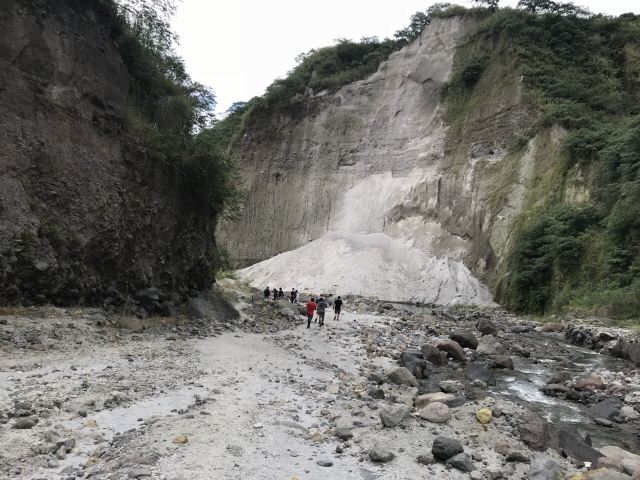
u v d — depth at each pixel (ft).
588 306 97.30
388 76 211.61
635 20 184.14
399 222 178.60
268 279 169.78
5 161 46.47
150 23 71.00
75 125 54.60
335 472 22.49
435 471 23.63
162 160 65.62
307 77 233.55
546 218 122.52
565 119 142.61
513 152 157.89
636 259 95.71
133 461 20.47
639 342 65.98
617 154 111.04
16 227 45.91
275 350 52.54
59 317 45.21
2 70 47.57
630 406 42.11
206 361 42.01
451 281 146.00
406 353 52.90
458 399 36.04
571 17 182.09
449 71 194.18
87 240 53.36
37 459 20.27
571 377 52.26
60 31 54.60
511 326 97.66
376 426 29.12
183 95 76.43
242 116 254.06
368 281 153.58
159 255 65.82
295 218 207.00
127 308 56.59
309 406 32.35
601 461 26.03
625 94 153.17
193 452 22.13
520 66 168.45
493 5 199.00
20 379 29.58
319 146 214.69
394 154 196.24
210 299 74.79
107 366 35.17
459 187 168.35
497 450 26.86
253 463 22.04
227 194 84.74
